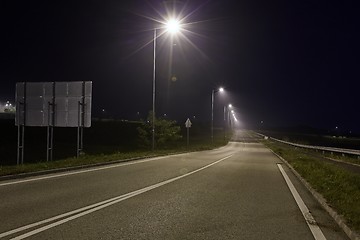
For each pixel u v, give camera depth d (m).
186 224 7.62
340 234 7.23
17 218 7.66
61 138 57.16
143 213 8.54
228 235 6.88
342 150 34.22
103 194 10.93
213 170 19.75
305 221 8.27
